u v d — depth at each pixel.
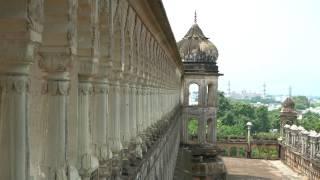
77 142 9.41
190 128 94.56
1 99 6.26
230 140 78.25
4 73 6.23
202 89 66.94
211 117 67.00
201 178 58.25
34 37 6.27
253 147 78.00
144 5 17.98
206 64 67.12
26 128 6.37
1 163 6.26
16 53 6.14
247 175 61.00
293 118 77.12
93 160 9.85
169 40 31.06
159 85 29.31
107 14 11.09
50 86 7.75
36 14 6.33
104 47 11.22
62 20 7.62
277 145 77.00
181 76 66.19
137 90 18.88
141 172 16.81
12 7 6.07
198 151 62.84
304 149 60.62
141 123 19.69
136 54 17.80
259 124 126.75
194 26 69.94
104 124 11.20
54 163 7.79
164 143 31.12
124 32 14.41
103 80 11.18
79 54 9.41
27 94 6.41
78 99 9.52
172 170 43.06
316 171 54.75
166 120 33.88
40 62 7.70
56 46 7.64
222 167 60.16
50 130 7.78
